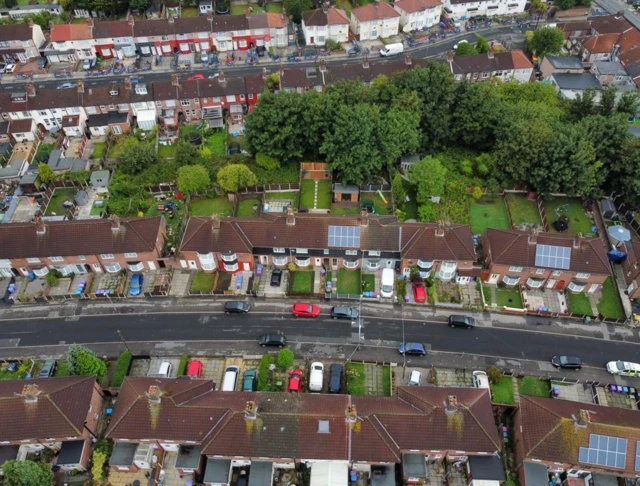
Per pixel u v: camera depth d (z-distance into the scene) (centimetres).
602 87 13138
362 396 6600
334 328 8025
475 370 7500
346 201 10069
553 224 9650
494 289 8600
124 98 12088
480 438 6084
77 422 6244
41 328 8031
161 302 8375
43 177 10200
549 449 6088
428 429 6134
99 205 10012
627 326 8138
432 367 7525
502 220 9781
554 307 8388
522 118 10469
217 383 7406
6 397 6259
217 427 6150
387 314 8219
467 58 13425
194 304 8356
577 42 15025
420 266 8412
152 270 8819
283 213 8938
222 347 7788
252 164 10706
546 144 9594
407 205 10056
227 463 6181
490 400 6669
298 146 10556
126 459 6194
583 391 7362
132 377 6744
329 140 9788
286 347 7769
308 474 6322
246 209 9950
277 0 17038
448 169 10619
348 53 14838
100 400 6931
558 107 11831
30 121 11681
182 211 9862
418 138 10338
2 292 8550
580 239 8181
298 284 8588
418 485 6297
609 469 6016
